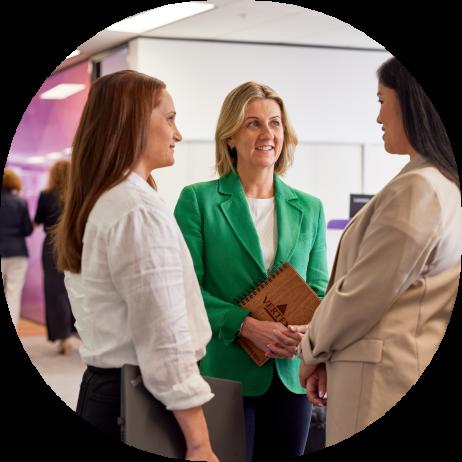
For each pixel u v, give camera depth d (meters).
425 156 3.02
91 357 2.82
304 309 3.72
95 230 2.74
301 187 9.25
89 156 2.82
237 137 3.80
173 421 2.80
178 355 2.67
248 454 3.75
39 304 11.05
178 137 2.96
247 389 3.72
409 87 3.02
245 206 3.79
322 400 3.38
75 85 10.20
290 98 9.12
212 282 3.79
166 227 2.73
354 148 9.41
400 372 2.98
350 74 9.33
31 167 11.12
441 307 3.04
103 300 2.77
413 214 2.90
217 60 8.83
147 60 8.61
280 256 3.80
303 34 8.61
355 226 3.13
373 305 2.96
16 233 9.48
